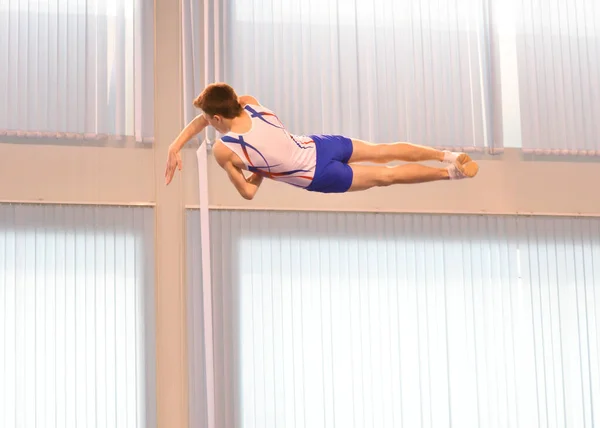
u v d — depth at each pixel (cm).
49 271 903
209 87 548
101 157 936
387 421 952
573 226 1030
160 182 942
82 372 893
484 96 1009
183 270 934
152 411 902
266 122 549
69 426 884
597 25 1037
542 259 1013
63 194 922
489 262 999
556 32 1033
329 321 952
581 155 1032
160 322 924
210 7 954
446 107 997
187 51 946
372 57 986
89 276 909
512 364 986
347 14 988
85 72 934
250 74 955
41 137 927
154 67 950
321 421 936
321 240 966
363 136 972
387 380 958
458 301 987
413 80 991
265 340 936
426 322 975
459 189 1009
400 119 980
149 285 920
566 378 997
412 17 998
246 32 962
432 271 986
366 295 966
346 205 981
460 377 975
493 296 993
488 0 1016
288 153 545
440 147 988
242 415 922
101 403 893
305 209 966
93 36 941
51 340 891
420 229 991
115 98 938
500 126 1006
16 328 884
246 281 941
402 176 563
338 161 560
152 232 928
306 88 965
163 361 922
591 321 1016
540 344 996
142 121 941
